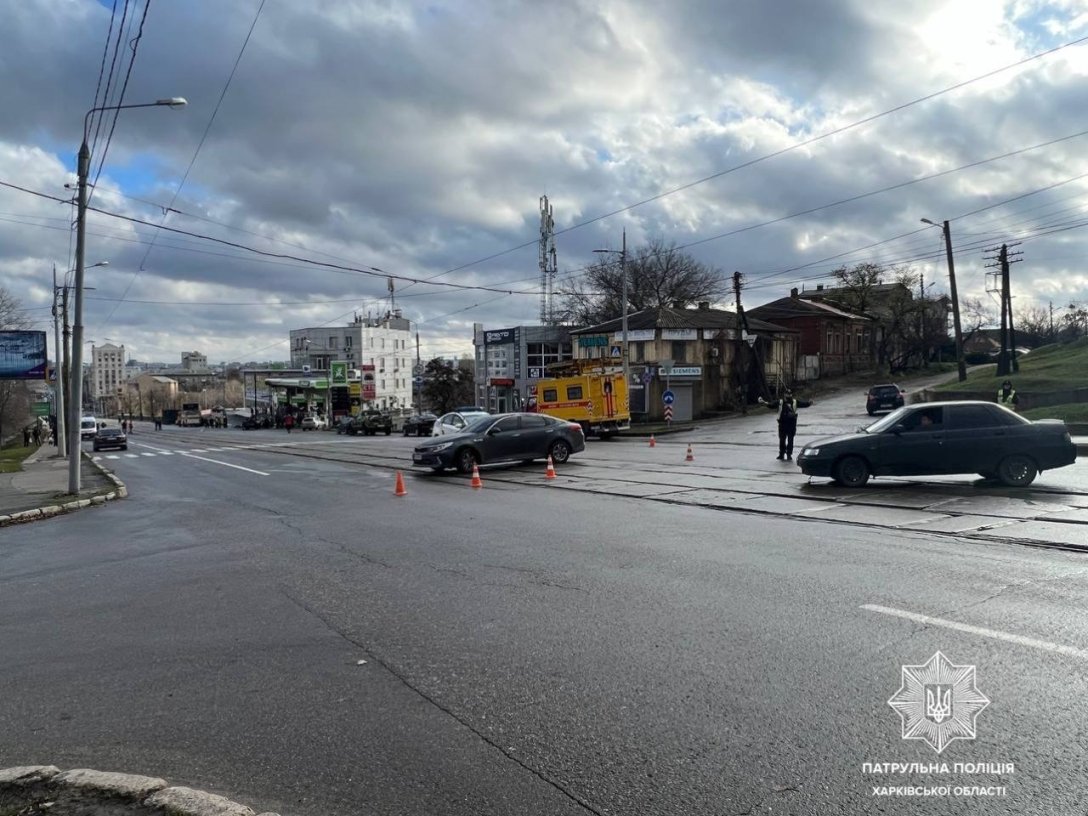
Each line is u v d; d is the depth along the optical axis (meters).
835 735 4.00
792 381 59.12
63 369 40.00
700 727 4.14
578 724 4.24
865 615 6.01
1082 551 8.21
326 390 88.62
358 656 5.52
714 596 6.71
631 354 49.72
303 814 3.42
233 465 27.02
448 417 33.06
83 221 18.11
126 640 6.15
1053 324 94.88
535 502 13.66
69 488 18.09
